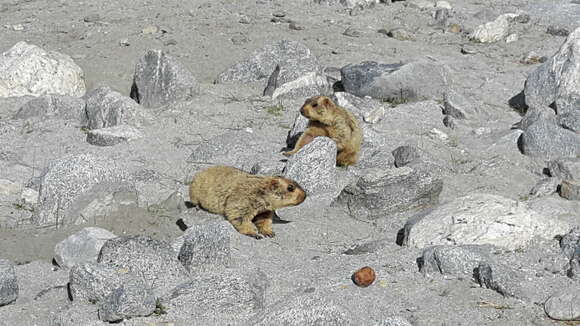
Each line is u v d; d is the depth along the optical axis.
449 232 18.28
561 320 14.93
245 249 18.62
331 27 41.44
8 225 20.30
